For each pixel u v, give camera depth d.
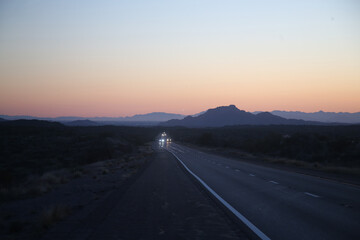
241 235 7.90
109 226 8.73
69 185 18.44
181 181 19.03
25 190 15.89
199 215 10.06
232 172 24.75
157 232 8.16
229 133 133.00
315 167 29.64
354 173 23.62
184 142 114.25
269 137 58.75
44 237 7.77
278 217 9.78
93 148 56.88
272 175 22.62
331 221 9.27
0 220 9.64
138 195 13.90
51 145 67.38
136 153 60.28
